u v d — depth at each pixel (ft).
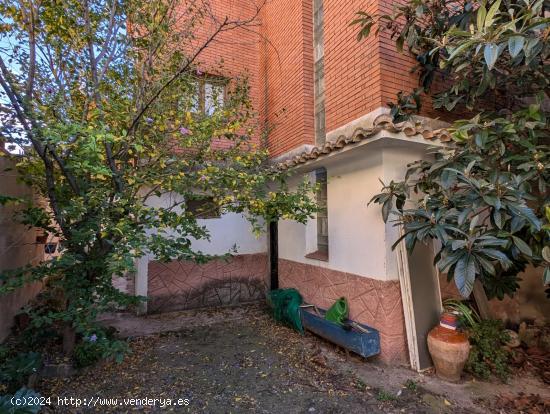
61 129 8.75
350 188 15.52
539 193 10.96
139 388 11.84
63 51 13.06
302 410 10.41
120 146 12.87
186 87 15.34
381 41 14.75
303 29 21.01
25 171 12.86
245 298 24.08
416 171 13.20
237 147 14.75
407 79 15.28
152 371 13.17
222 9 25.86
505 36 8.26
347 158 15.34
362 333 13.42
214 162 14.25
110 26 13.17
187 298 22.35
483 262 8.55
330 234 17.01
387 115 13.15
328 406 10.59
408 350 13.25
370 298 14.14
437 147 12.96
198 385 12.05
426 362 12.80
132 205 11.72
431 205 10.61
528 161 10.46
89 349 12.94
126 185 12.41
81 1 12.71
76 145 9.37
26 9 11.50
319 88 20.57
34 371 11.50
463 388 11.47
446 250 9.32
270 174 14.69
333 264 16.75
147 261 21.27
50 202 12.37
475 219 8.84
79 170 10.44
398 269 13.51
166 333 17.72
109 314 20.83
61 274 12.28
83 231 11.15
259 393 11.46
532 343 13.98
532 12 8.65
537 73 11.81
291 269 21.12
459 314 13.12
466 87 12.69
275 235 24.68
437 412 10.14
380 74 14.58
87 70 13.28
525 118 10.88
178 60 14.92
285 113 23.16
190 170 13.70
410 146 13.14
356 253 15.08
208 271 23.07
